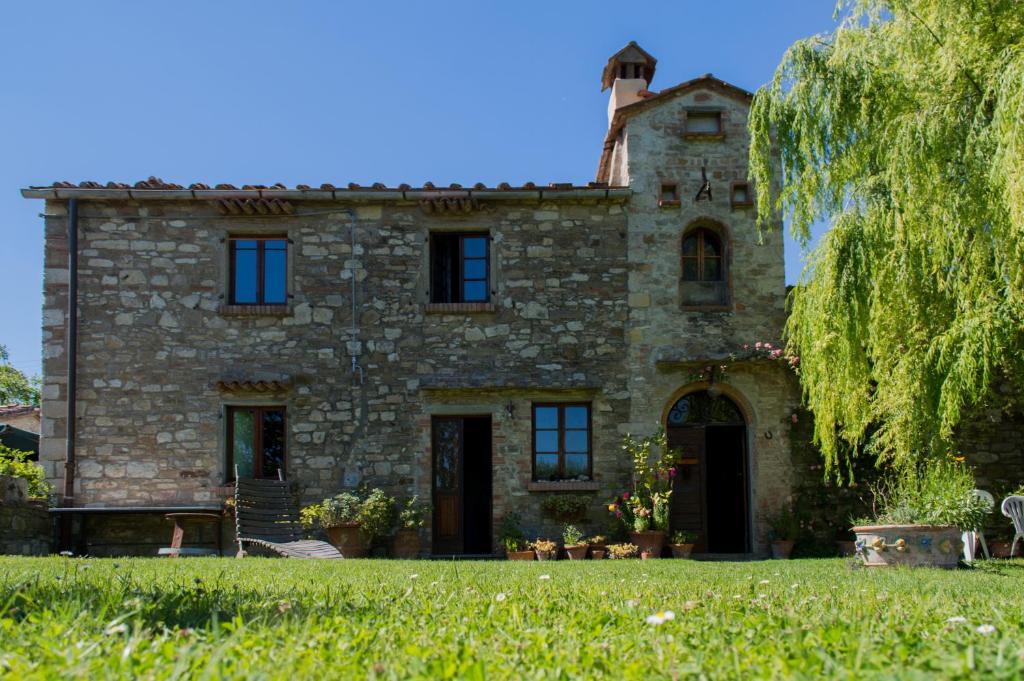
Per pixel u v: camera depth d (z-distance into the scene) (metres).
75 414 13.14
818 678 2.48
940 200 8.80
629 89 15.68
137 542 13.04
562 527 13.23
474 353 13.60
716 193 13.98
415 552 12.94
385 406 13.46
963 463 11.08
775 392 13.54
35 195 13.27
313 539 12.78
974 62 8.84
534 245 13.82
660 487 13.11
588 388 13.46
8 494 11.46
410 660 2.75
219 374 13.37
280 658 2.74
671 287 13.77
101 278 13.42
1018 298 8.57
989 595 5.39
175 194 13.34
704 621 3.63
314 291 13.63
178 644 2.94
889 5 9.74
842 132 9.82
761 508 13.30
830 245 10.20
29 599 3.75
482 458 14.95
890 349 9.90
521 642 3.09
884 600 4.72
